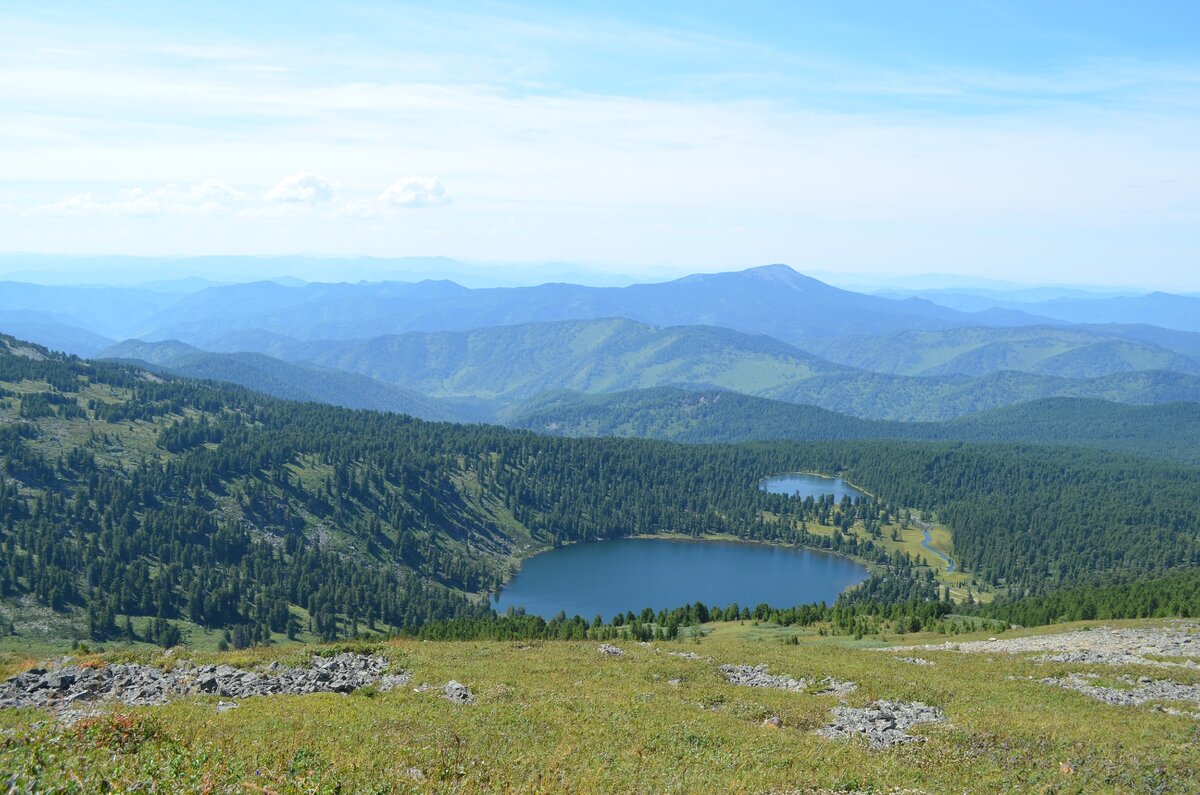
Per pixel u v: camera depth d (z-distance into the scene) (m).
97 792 20.81
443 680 48.28
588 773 29.58
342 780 24.89
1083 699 46.62
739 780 30.12
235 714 36.06
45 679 43.00
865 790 29.98
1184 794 30.94
